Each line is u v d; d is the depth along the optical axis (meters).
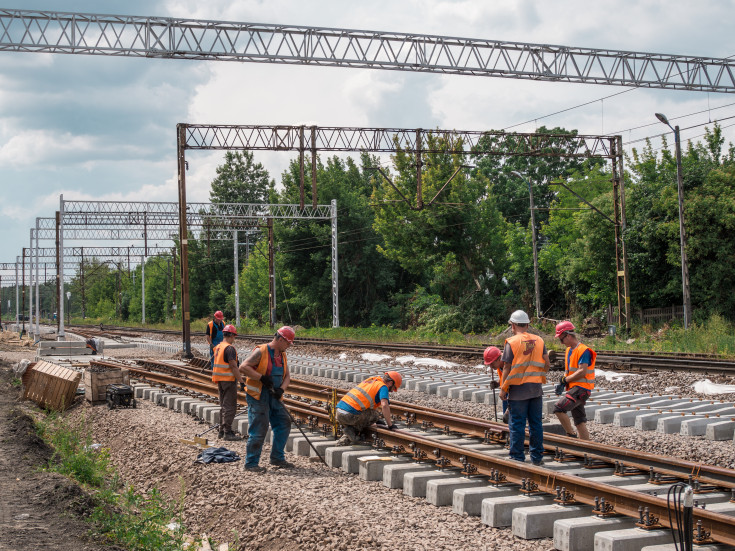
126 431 12.61
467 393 15.52
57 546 6.41
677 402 13.65
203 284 89.38
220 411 11.57
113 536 6.98
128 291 108.50
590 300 43.22
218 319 16.05
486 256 48.50
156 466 10.11
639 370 19.62
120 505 8.59
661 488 7.25
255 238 87.12
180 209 28.31
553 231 48.94
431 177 46.28
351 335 43.56
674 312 35.94
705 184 35.09
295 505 7.27
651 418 11.84
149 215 50.97
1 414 14.86
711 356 21.42
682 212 28.36
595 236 38.69
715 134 45.94
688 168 36.97
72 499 7.93
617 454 8.27
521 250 49.25
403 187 48.12
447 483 7.50
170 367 20.73
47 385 16.91
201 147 28.41
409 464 8.48
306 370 22.27
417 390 17.20
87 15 24.77
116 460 11.34
